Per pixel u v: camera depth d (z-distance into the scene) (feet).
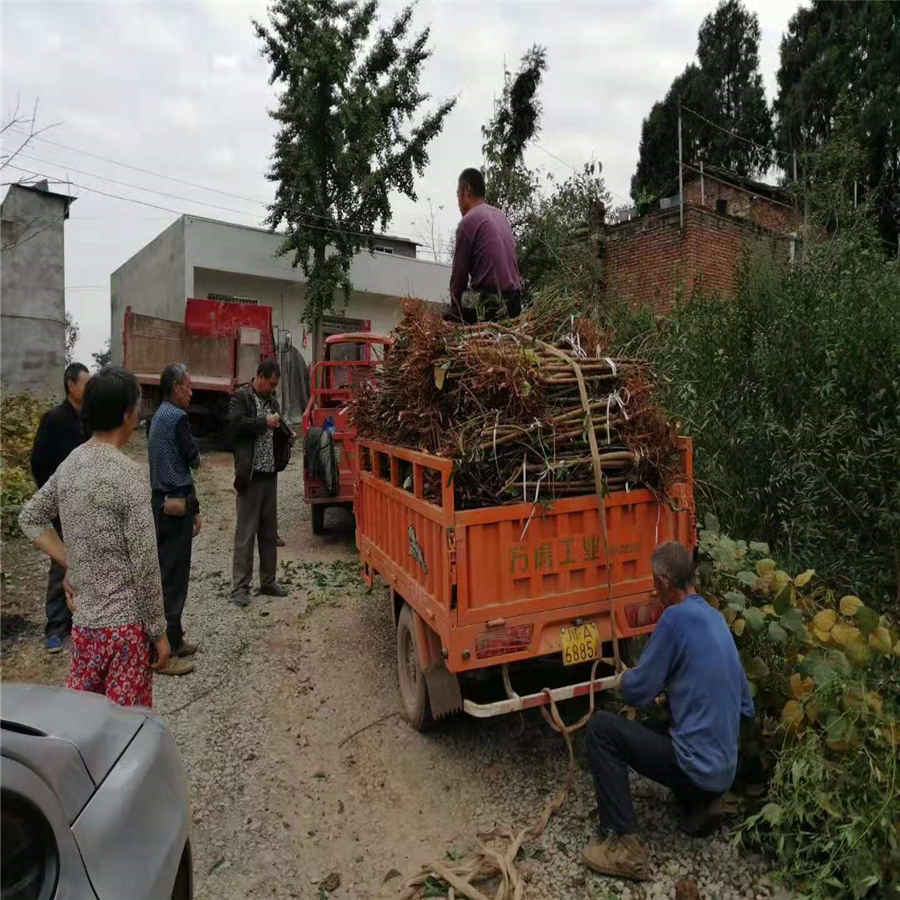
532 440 10.78
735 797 10.13
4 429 32.48
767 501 16.33
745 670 10.84
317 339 60.23
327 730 13.16
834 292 18.20
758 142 75.46
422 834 10.28
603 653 12.29
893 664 10.16
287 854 9.91
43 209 46.24
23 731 6.06
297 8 57.52
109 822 5.75
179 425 15.43
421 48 61.77
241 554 19.34
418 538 11.91
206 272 63.05
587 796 10.81
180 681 15.07
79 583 9.45
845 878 8.34
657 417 11.55
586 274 33.06
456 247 16.35
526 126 50.93
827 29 69.05
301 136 59.26
